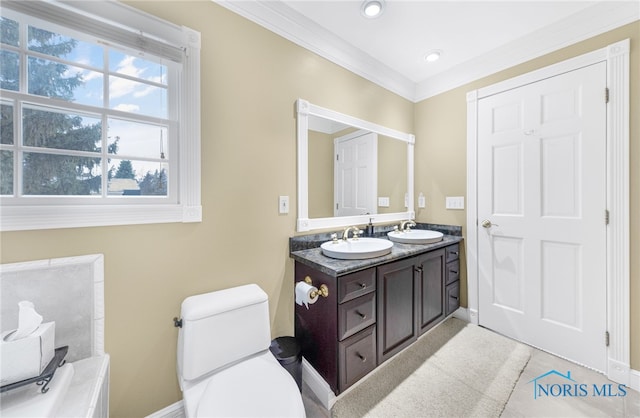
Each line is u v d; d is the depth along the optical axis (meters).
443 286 2.02
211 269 1.34
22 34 0.96
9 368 0.72
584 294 1.63
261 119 1.51
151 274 1.17
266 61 1.53
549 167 1.76
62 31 1.01
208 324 1.10
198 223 1.30
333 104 1.88
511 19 1.64
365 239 1.92
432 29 1.74
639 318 1.44
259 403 0.89
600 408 1.31
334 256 1.46
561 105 1.70
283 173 1.61
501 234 2.00
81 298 1.02
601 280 1.57
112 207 1.07
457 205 2.28
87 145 1.08
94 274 1.04
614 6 1.48
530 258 1.86
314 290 1.32
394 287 1.57
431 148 2.46
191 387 1.04
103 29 1.03
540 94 1.79
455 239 2.12
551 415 1.28
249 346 1.21
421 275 1.78
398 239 1.99
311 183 1.77
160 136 1.24
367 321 1.40
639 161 1.43
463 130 2.23
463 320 2.25
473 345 1.87
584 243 1.63
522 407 1.32
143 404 1.16
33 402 0.74
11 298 0.90
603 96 1.54
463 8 1.54
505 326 1.99
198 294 1.29
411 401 1.37
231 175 1.40
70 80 1.05
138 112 1.19
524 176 1.88
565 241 1.70
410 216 2.57
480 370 1.61
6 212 0.89
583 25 1.60
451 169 2.32
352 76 2.01
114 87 1.13
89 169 1.09
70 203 1.03
